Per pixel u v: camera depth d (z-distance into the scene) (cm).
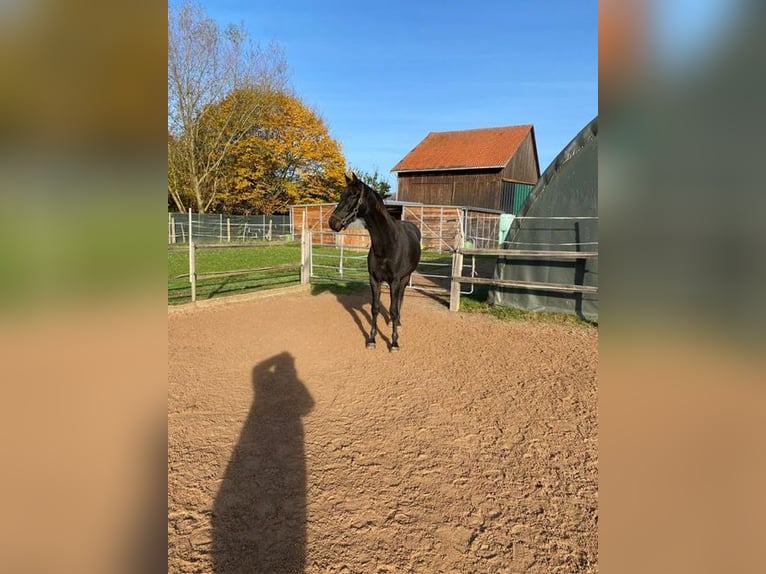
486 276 1095
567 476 254
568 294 651
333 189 2777
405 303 757
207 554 195
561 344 520
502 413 336
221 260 1312
